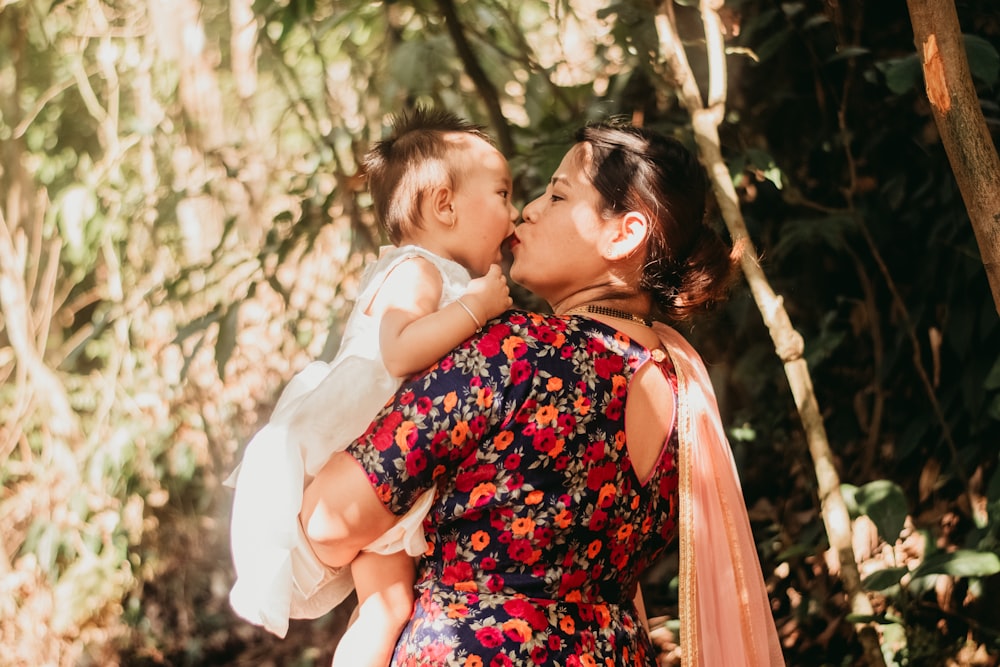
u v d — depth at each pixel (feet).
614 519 5.05
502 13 11.86
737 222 7.81
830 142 10.84
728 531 5.62
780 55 10.83
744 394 11.47
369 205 12.04
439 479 4.91
